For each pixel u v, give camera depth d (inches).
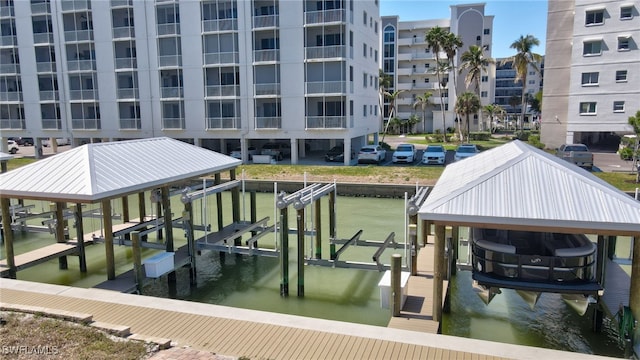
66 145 2241.6
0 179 507.2
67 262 633.6
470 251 501.7
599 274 421.1
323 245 718.5
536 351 304.8
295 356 302.4
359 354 304.2
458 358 296.8
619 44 1438.2
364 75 1552.7
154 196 575.2
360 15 1467.8
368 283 563.5
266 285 562.3
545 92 1598.2
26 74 1619.1
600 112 1486.2
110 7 1485.0
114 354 298.7
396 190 1069.8
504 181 368.2
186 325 350.3
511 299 509.0
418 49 2797.7
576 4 1485.0
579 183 354.3
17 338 318.3
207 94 1429.6
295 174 1226.6
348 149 1347.2
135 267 494.9
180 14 1424.7
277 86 1369.3
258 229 705.6
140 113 1517.0
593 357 295.4
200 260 650.2
